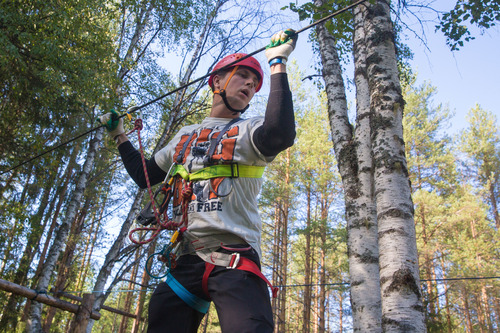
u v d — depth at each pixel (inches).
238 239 61.8
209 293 60.6
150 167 82.4
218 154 65.2
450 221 725.9
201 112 474.9
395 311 123.3
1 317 460.1
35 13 315.3
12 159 390.6
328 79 258.4
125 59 408.5
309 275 732.7
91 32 352.8
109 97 367.2
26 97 366.0
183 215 65.1
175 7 439.5
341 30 227.9
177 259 65.9
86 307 231.8
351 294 194.2
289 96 61.8
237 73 74.4
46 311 673.6
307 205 807.7
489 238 836.6
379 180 147.8
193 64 417.4
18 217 405.7
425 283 694.5
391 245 133.8
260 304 56.4
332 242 800.9
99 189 677.3
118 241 352.2
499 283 736.3
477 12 213.3
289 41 65.2
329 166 773.3
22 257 502.9
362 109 224.7
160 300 65.6
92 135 419.2
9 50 293.6
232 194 63.4
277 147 61.3
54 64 324.2
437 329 551.8
